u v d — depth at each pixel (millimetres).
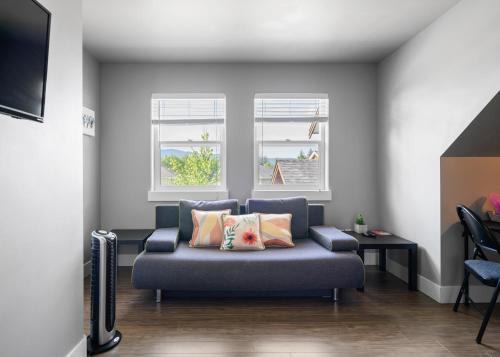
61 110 1856
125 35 3283
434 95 3020
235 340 2334
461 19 2666
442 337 2379
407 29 3189
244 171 4113
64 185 1884
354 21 3021
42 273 1662
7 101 1278
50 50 1743
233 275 2930
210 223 3418
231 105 4090
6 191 1399
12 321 1438
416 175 3330
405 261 3588
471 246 2982
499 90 2303
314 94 4117
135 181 4086
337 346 2254
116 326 2545
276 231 3395
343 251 3127
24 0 1355
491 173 2994
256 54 3820
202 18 2936
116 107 4066
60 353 1831
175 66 4070
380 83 4066
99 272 2189
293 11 2826
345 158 4164
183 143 4164
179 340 2334
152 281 2926
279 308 2893
